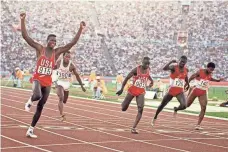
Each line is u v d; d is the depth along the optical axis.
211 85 78.88
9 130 19.14
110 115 30.33
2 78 84.88
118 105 40.25
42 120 24.30
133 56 98.62
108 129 21.86
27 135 17.28
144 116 31.34
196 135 21.58
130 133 20.70
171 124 26.84
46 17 109.19
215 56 93.12
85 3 112.44
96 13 110.62
